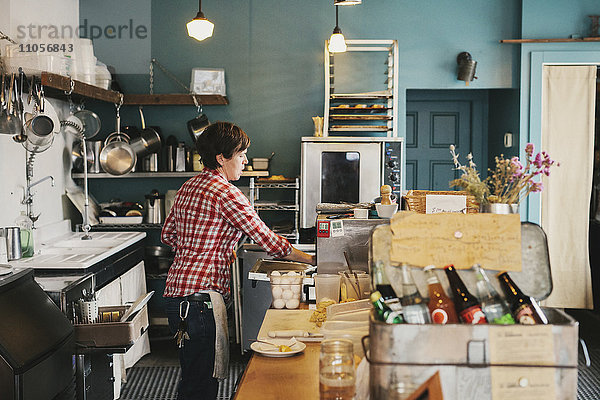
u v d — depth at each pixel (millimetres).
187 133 5551
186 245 2893
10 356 2395
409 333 1365
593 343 5113
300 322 2307
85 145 4754
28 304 2715
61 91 4410
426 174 6406
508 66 5434
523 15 5320
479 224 1645
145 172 5223
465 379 1366
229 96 5535
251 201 5160
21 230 3885
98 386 3355
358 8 5465
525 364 1368
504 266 1630
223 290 2902
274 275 2596
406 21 5461
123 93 5520
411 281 1586
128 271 4512
